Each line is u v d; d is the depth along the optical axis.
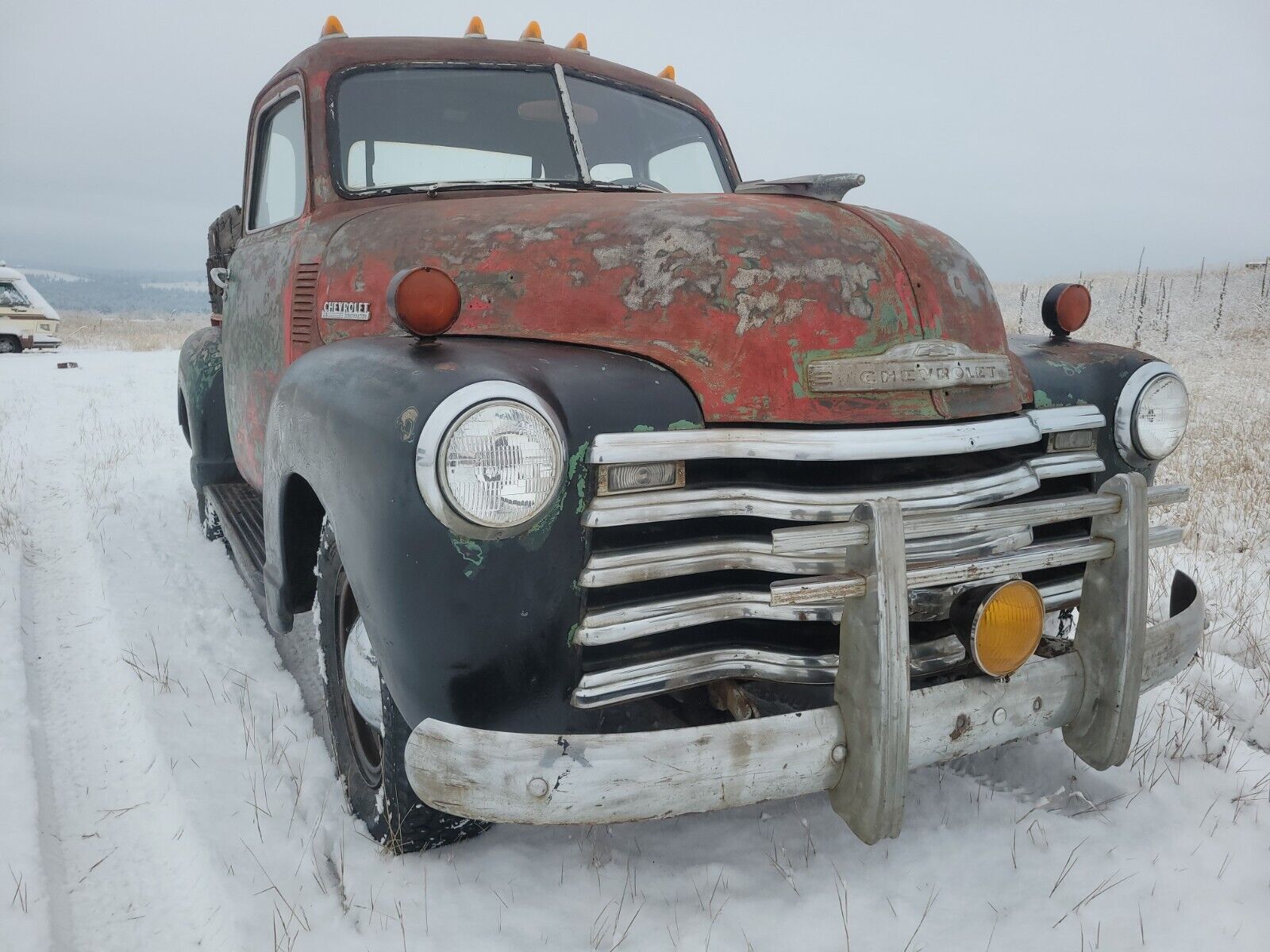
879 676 1.79
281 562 2.63
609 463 1.82
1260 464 7.18
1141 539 2.12
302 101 3.28
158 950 2.03
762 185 2.54
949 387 2.09
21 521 5.66
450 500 1.71
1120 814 2.50
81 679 3.39
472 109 3.31
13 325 21.94
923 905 2.13
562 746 1.71
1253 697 3.21
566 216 2.44
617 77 3.64
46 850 2.33
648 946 2.00
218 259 4.88
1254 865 2.29
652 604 1.91
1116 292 40.03
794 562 1.92
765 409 2.02
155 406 11.60
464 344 2.11
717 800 1.79
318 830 2.40
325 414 2.08
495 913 2.08
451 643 1.79
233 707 3.09
